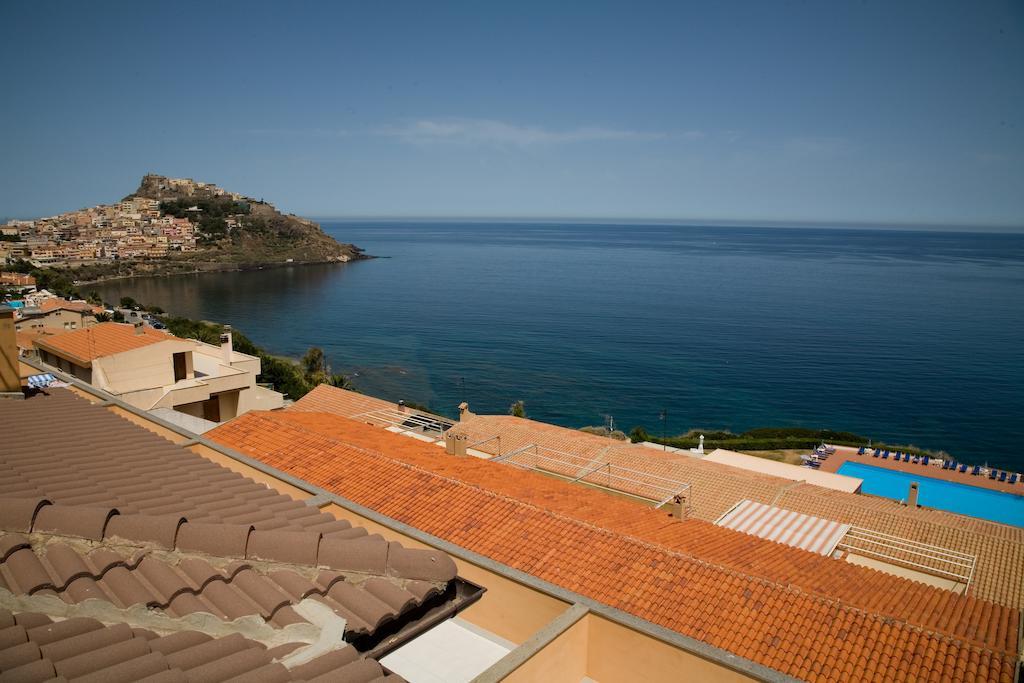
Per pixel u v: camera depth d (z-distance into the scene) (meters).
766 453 61.16
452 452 21.61
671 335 125.62
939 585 20.94
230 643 6.35
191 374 37.56
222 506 9.84
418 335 125.62
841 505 25.94
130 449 12.83
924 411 80.56
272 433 20.42
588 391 89.25
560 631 10.02
